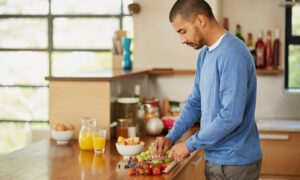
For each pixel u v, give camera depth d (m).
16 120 5.78
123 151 2.52
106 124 3.05
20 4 5.66
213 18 2.25
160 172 2.20
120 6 5.44
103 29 5.51
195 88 2.52
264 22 4.45
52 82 3.10
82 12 5.54
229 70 2.12
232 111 2.10
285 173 4.00
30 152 2.70
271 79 4.48
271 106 4.50
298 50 4.57
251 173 2.27
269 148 4.01
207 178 2.35
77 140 3.06
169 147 2.48
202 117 2.33
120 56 4.44
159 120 3.31
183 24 2.25
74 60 5.61
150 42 4.45
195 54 4.39
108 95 3.03
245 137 2.24
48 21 5.62
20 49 5.71
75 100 3.07
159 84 4.47
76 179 2.10
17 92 5.77
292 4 4.31
